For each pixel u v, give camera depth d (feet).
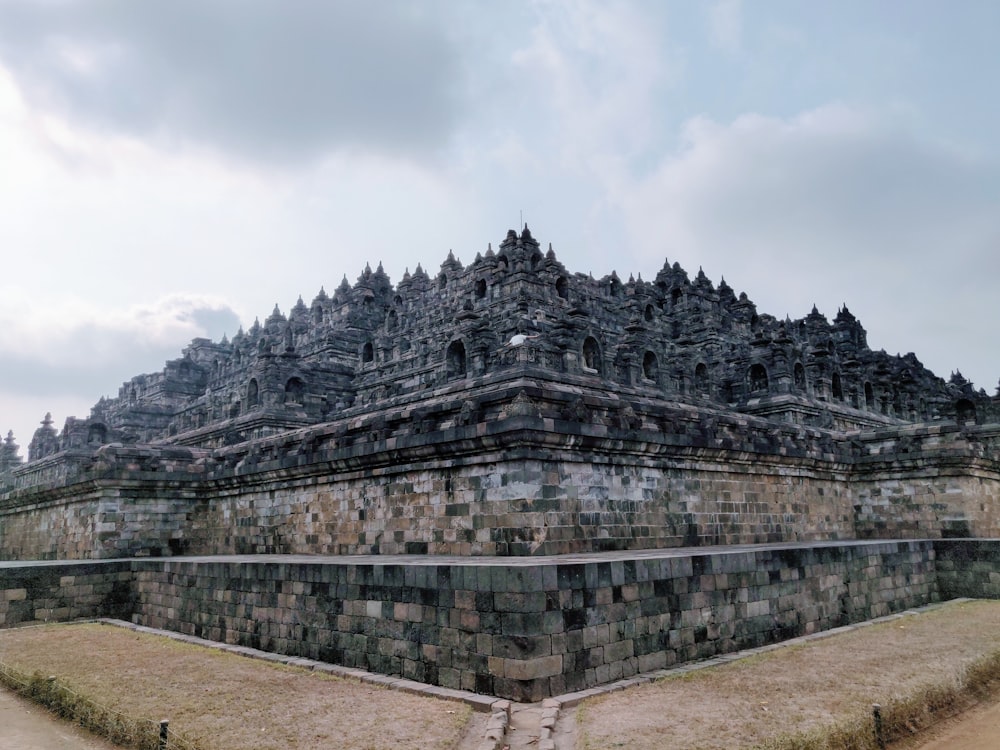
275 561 79.05
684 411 98.68
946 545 105.70
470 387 126.62
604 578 56.29
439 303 191.01
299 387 185.78
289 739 43.27
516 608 51.37
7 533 162.91
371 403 163.53
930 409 239.71
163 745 43.37
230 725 46.24
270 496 115.34
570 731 44.45
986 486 126.31
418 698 52.19
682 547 91.66
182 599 88.02
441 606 56.49
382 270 243.19
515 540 75.46
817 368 185.47
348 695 53.31
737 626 66.59
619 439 84.84
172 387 284.82
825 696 49.96
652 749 39.99
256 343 252.83
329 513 102.78
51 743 49.19
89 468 122.93
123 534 121.39
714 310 224.74
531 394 77.71
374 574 62.34
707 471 100.83
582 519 80.59
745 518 105.60
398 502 91.50
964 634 73.31
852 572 84.58
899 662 60.39
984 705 55.67
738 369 183.21
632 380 145.28
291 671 62.13
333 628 65.46
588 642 54.03
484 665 52.65
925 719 50.31
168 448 129.18
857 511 131.13
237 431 179.93
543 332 138.92
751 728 42.96
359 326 223.71
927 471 123.34
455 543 82.43
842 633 74.90
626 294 210.38
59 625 91.40
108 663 66.49
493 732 43.70
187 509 128.26
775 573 72.43
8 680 64.03
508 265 171.42
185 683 57.88
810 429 125.80
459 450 82.89
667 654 59.72
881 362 237.66
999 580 100.78
